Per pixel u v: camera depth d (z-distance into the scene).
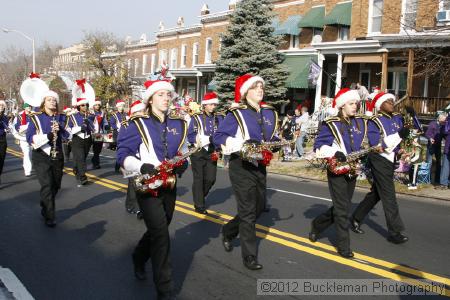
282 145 5.36
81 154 11.09
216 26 33.31
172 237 6.79
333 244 6.43
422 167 11.68
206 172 8.30
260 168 5.31
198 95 33.78
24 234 6.86
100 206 8.81
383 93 6.80
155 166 4.44
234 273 5.31
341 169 5.63
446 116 11.81
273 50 23.30
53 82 44.62
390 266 5.58
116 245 6.38
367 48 19.78
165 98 4.57
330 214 6.29
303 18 24.47
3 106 10.29
